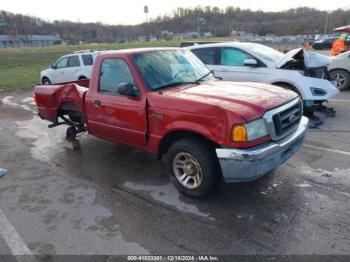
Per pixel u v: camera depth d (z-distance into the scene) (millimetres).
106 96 4664
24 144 6453
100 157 5500
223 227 3375
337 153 5145
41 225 3596
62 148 6070
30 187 4527
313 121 6785
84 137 6652
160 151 4180
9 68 25312
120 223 3545
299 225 3344
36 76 19078
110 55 4590
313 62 7105
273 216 3518
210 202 3852
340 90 10445
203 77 4746
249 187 4145
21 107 10422
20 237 3410
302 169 4605
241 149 3326
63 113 6004
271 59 7473
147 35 88438
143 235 3322
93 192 4281
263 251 3008
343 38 16328
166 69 4488
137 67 4285
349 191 3959
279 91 4117
